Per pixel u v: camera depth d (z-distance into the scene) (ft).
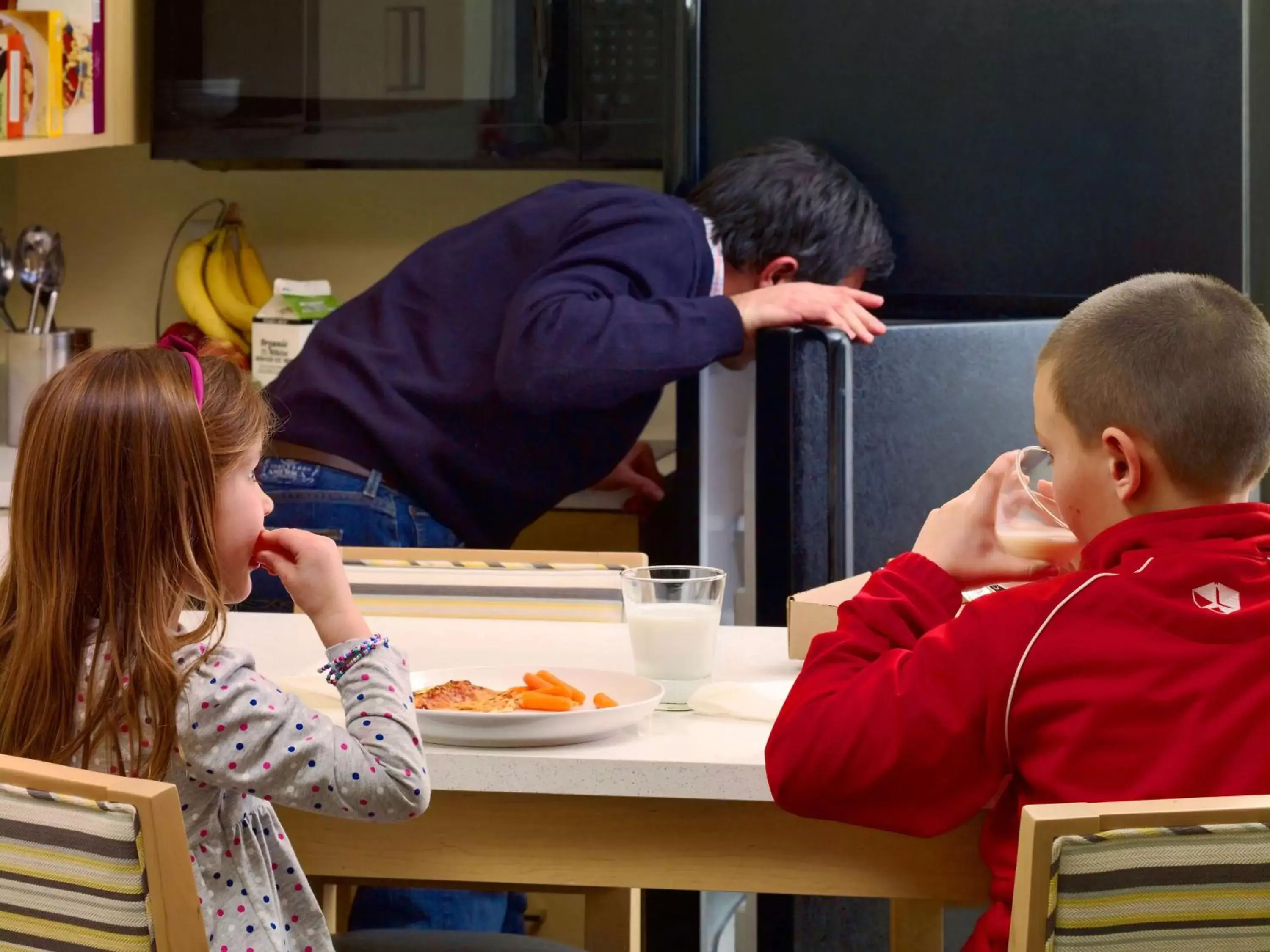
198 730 3.99
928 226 9.62
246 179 12.50
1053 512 4.91
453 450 8.57
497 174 12.41
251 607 8.20
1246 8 9.16
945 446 8.62
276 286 11.27
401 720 4.25
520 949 5.31
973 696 4.05
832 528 8.09
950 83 9.46
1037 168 9.45
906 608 4.58
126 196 12.51
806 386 8.04
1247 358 4.13
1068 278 9.50
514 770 4.51
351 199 12.49
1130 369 4.17
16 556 4.18
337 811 4.11
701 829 4.70
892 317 9.83
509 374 8.14
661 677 5.13
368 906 7.06
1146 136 9.33
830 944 6.71
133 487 4.06
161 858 3.30
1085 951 3.18
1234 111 9.27
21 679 4.09
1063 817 3.14
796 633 5.66
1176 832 3.18
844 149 9.62
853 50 9.51
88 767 4.03
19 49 8.86
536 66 10.39
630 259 8.43
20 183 12.56
